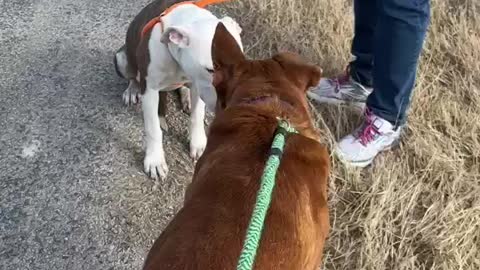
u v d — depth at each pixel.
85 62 1.99
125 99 1.87
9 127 1.79
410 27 1.57
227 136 1.13
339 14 2.17
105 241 1.58
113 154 1.76
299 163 1.09
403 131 1.85
